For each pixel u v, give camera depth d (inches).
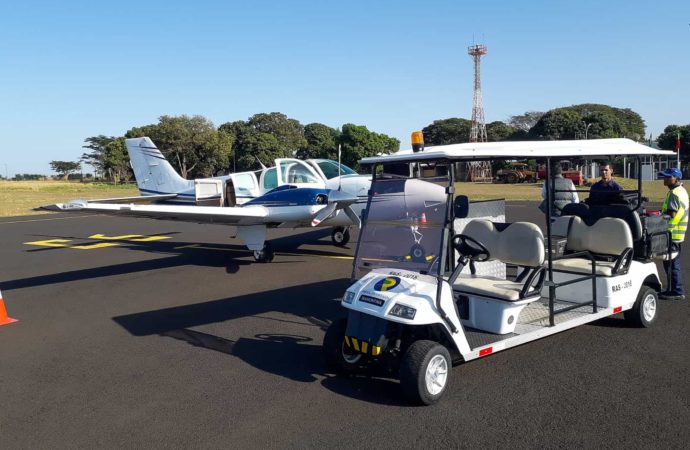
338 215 470.0
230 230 726.5
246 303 313.0
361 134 3063.5
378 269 183.5
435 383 165.3
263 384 188.2
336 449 141.3
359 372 197.0
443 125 3314.5
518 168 1849.2
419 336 177.8
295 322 269.4
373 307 165.6
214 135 2586.1
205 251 533.0
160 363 214.7
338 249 519.5
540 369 192.7
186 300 326.0
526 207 883.4
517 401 166.9
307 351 223.5
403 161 175.0
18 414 171.3
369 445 142.7
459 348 167.8
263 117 3371.1
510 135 3189.0
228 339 243.6
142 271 429.7
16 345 246.4
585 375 186.4
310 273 400.8
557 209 303.1
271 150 2977.4
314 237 608.7
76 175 5147.6
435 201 173.3
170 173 618.8
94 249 565.6
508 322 189.9
